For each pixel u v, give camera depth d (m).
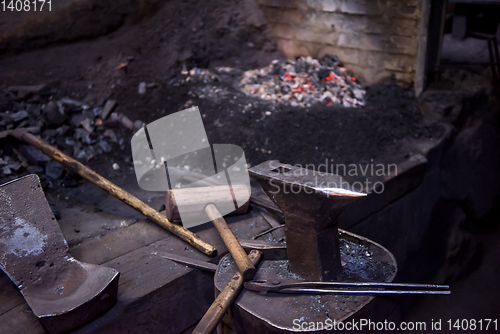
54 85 4.26
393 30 4.28
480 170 4.50
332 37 4.78
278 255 2.05
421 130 4.04
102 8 4.98
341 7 4.56
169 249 2.38
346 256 2.01
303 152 3.58
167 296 2.13
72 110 3.89
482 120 4.44
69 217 2.93
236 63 5.04
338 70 4.63
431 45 4.26
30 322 1.90
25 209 2.16
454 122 4.15
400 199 3.62
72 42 4.93
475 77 4.40
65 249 2.12
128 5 5.10
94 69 4.53
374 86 4.51
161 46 4.83
